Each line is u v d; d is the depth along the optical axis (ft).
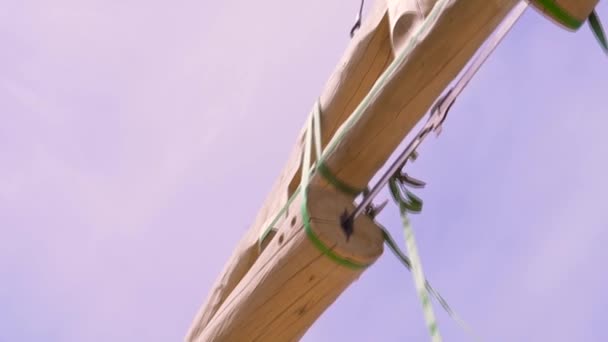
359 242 10.47
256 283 10.87
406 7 9.88
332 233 10.28
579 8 8.46
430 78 9.52
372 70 10.87
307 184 10.58
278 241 10.78
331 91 11.26
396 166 9.96
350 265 10.39
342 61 11.25
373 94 9.93
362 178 10.55
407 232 9.80
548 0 8.46
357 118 10.13
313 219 10.27
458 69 9.50
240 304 11.04
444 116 9.46
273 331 10.94
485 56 9.09
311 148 11.16
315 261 10.38
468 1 9.08
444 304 9.32
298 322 10.88
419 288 9.06
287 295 10.66
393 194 10.46
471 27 9.16
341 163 10.42
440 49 9.34
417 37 9.50
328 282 10.54
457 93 9.39
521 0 8.95
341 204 10.57
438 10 9.31
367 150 10.23
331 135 11.34
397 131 9.98
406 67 9.58
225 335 11.16
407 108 9.77
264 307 10.81
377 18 10.77
